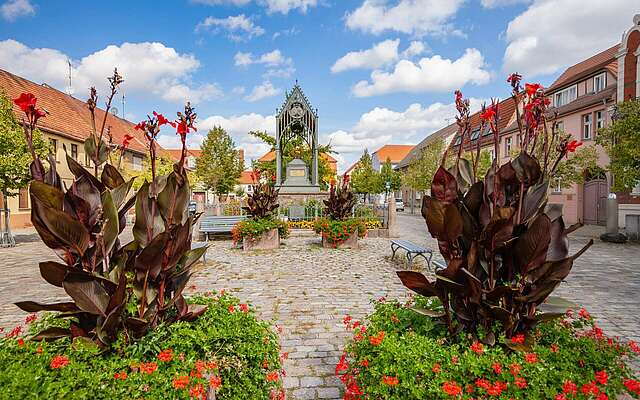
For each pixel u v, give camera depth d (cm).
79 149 2569
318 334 484
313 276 820
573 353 257
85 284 240
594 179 2064
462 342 262
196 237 1442
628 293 704
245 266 930
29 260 1080
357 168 5738
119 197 283
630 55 1733
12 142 1273
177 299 283
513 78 276
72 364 218
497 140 276
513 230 264
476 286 256
